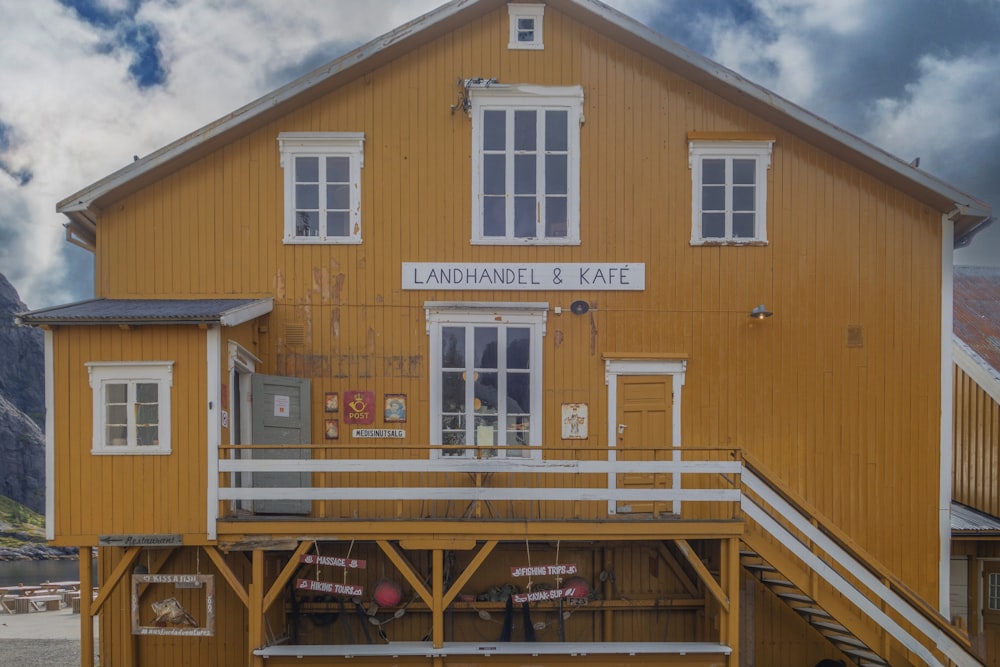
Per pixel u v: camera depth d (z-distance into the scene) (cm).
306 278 1098
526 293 1101
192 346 942
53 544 931
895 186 1109
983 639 1191
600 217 1105
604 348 1095
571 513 1082
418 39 1094
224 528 929
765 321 1102
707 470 951
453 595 942
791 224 1109
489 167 1110
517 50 1109
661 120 1111
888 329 1102
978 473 1290
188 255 1095
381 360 1094
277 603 1070
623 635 1108
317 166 1112
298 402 1062
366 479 1076
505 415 1088
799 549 952
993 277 1781
